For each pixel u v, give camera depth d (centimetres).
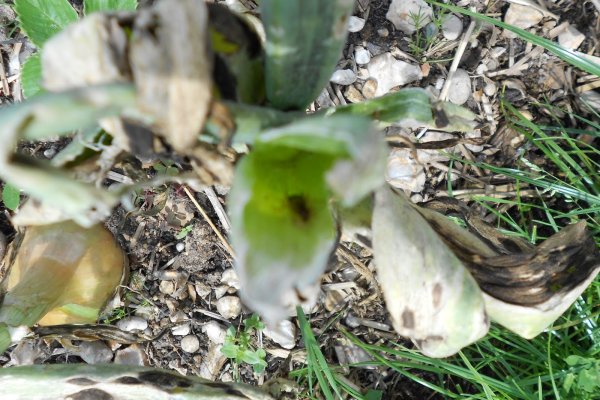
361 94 71
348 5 48
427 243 51
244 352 68
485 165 69
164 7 42
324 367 62
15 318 58
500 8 72
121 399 57
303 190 46
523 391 63
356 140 40
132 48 42
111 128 47
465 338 53
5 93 70
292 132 41
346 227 53
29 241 60
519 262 55
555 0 72
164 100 42
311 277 45
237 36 48
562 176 71
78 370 56
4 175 42
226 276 69
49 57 45
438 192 71
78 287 62
